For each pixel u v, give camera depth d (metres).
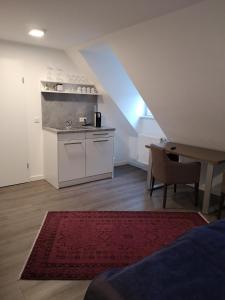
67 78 4.12
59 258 2.11
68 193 3.56
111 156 4.26
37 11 2.29
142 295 0.94
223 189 2.80
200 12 2.02
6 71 3.48
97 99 4.56
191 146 3.72
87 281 1.87
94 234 2.48
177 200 3.42
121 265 2.04
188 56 2.47
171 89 3.06
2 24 2.70
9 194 3.49
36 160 4.04
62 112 4.16
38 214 2.90
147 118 4.70
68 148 3.68
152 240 2.41
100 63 3.98
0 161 3.67
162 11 2.19
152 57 2.81
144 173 4.63
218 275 1.06
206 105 2.90
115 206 3.17
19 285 1.82
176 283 1.00
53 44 3.59
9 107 3.60
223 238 1.33
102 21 2.51
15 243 2.32
